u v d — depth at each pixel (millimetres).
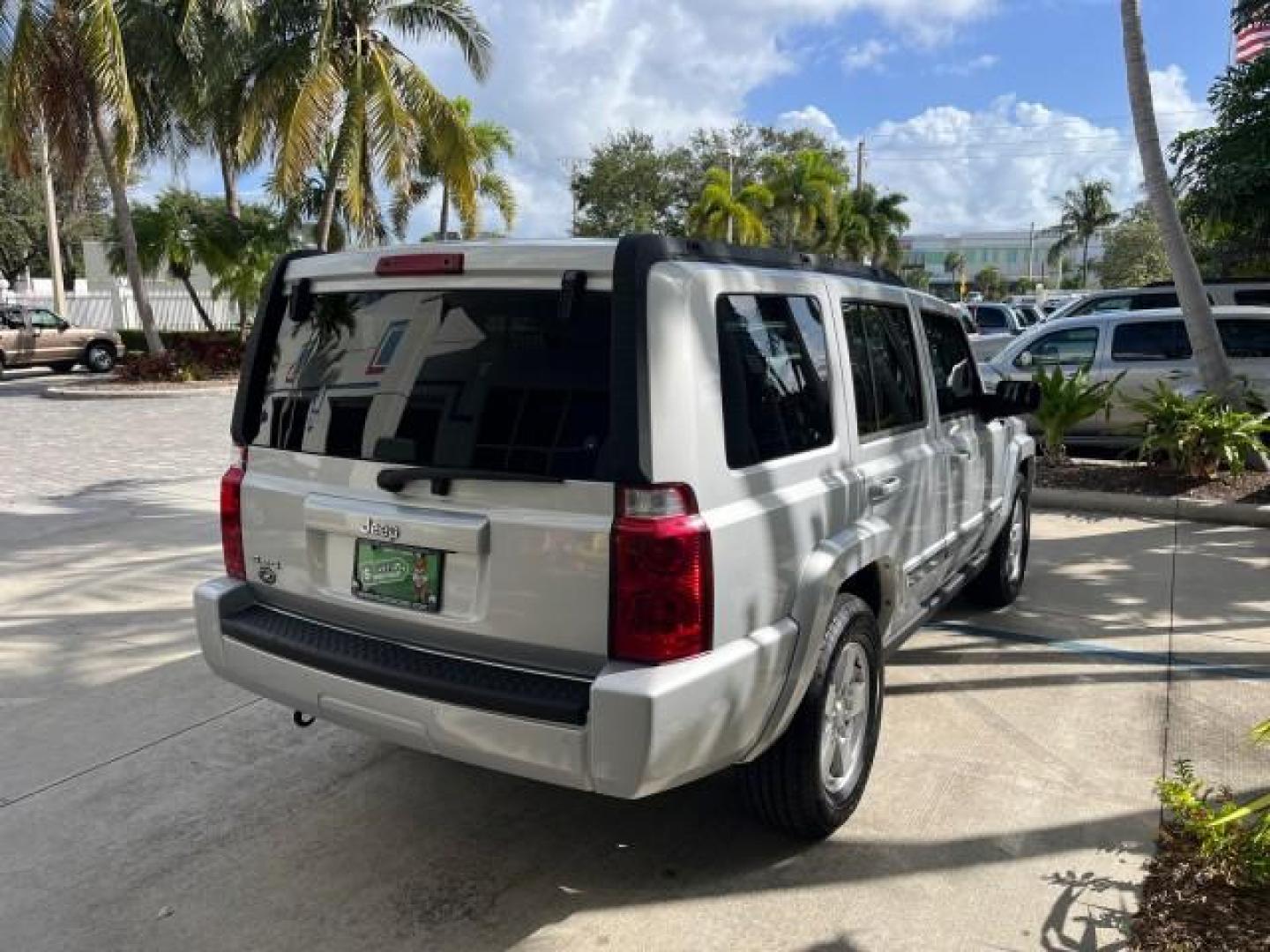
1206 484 9086
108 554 7281
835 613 3479
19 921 3145
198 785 4000
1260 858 3172
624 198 54094
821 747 3361
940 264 126500
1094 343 11430
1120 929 3068
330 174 21531
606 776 2717
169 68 20031
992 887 3287
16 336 24328
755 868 3416
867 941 3031
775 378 3254
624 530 2705
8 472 10758
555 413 2842
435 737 2963
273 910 3207
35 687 4949
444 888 3320
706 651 2812
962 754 4215
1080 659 5285
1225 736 4367
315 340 3420
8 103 18000
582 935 3072
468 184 21984
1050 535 8055
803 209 45812
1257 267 18000
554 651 2863
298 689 3271
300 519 3348
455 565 3002
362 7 20172
